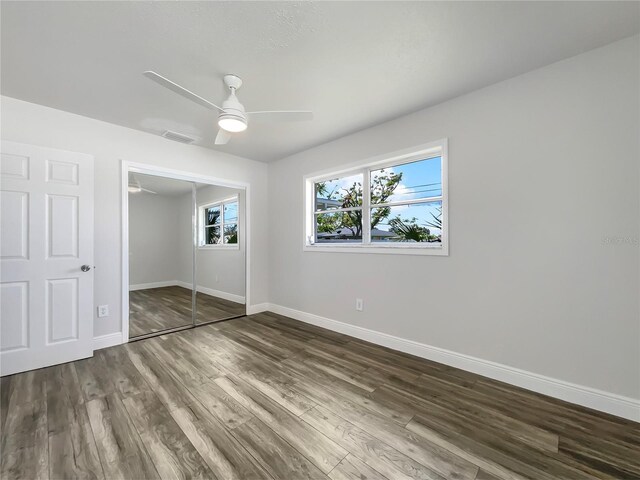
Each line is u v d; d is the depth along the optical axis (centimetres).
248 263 420
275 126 300
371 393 204
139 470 135
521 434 162
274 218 432
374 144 302
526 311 211
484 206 230
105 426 166
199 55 186
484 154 229
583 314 189
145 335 327
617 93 177
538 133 204
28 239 239
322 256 360
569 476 133
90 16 153
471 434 162
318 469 137
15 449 147
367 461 142
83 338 262
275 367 246
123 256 301
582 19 157
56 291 250
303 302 386
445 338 253
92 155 279
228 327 359
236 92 232
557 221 198
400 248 283
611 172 179
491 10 150
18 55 185
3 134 238
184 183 370
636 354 172
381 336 297
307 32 166
